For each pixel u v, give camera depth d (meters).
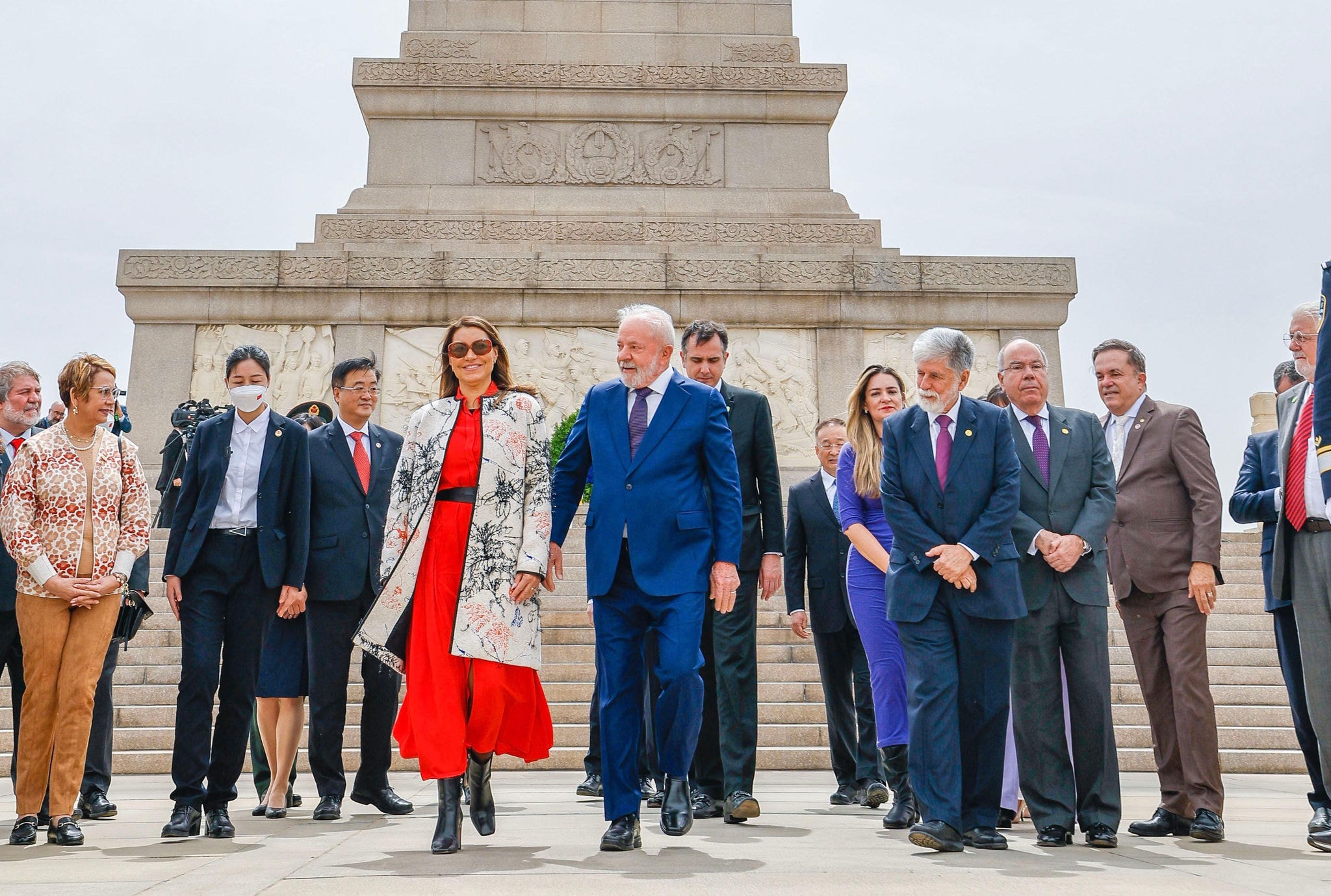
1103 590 5.17
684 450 4.76
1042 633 5.08
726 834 5.10
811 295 17.34
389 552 4.73
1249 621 11.75
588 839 4.88
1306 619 5.07
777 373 17.17
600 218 18.70
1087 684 5.04
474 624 4.54
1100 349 6.05
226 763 5.24
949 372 5.09
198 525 5.41
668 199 19.17
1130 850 4.74
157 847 4.74
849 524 6.21
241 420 5.68
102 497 5.40
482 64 19.55
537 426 4.83
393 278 17.17
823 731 9.46
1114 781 4.98
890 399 6.27
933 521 4.97
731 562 4.69
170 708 9.50
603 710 4.57
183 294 17.11
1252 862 4.32
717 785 5.84
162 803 6.79
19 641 5.72
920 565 4.90
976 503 4.95
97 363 5.47
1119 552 5.68
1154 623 5.58
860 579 6.29
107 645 5.32
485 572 4.62
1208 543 5.40
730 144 19.64
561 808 6.31
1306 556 5.11
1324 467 4.07
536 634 4.66
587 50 20.14
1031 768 5.00
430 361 17.03
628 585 4.70
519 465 4.77
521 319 17.16
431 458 4.75
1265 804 6.83
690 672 4.53
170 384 16.83
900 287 17.42
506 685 4.57
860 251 18.28
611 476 4.75
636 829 4.50
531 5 20.38
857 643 6.96
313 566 6.26
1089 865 4.18
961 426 5.06
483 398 4.87
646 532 4.64
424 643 4.60
